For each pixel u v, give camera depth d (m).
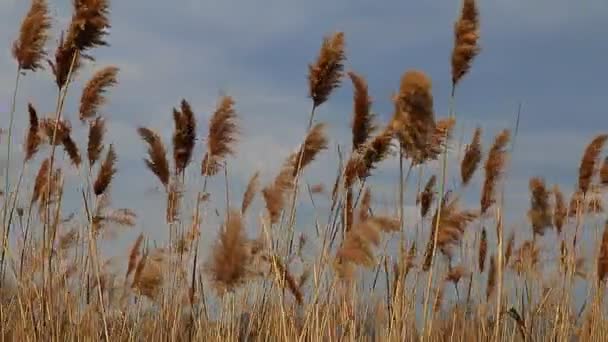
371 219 5.69
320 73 6.40
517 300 6.90
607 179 7.01
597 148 6.98
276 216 6.44
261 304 6.49
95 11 6.19
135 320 6.89
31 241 6.58
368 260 5.66
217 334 6.46
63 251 6.66
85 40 6.21
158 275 6.38
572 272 6.91
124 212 6.75
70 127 6.60
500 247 6.36
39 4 6.37
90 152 6.62
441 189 6.16
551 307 6.98
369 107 6.29
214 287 5.43
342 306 6.44
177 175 6.62
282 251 6.43
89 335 6.65
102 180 6.64
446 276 6.79
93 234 6.61
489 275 6.84
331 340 6.37
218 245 5.41
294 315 6.45
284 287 6.28
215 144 6.57
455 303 6.84
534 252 7.02
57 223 6.35
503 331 6.73
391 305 6.25
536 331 6.93
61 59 6.22
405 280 6.16
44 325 6.30
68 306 6.59
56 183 6.62
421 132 5.86
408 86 5.81
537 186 7.01
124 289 7.02
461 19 6.17
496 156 6.75
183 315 6.71
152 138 6.61
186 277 6.62
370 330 6.57
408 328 6.32
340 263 5.75
